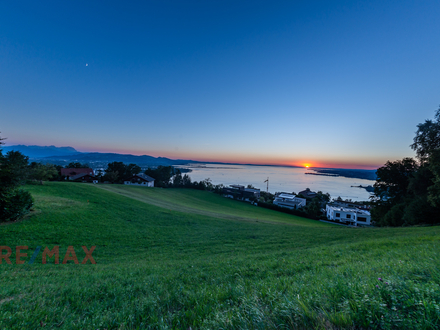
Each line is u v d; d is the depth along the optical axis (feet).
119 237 53.93
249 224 90.22
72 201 82.23
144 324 8.87
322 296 9.14
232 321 7.84
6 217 49.83
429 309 6.51
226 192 302.25
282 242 51.42
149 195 167.32
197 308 9.88
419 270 11.57
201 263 28.96
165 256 40.91
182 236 60.85
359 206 299.17
